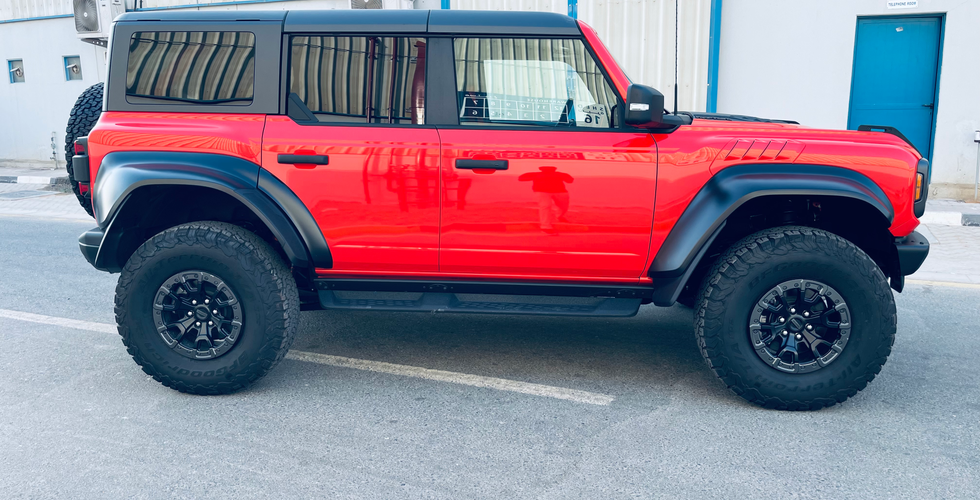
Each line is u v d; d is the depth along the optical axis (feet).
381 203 11.03
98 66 44.42
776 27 31.48
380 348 13.76
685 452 9.46
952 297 17.66
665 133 10.86
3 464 9.11
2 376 12.25
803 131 10.93
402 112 11.09
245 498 8.30
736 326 10.55
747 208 11.57
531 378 12.20
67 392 11.53
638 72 33.06
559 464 9.13
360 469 9.00
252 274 10.80
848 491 8.45
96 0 41.04
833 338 10.66
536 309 11.27
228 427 10.23
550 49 10.96
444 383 11.96
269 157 11.01
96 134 11.19
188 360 11.15
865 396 11.43
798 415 10.69
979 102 30.09
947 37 29.96
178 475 8.84
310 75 11.09
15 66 46.44
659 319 15.84
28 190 39.11
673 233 10.80
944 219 27.37
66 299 17.51
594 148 10.77
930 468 9.02
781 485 8.60
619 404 11.08
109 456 9.34
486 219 10.96
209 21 11.27
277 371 12.50
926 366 12.83
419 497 8.31
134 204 11.16
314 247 11.17
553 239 10.97
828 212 11.74
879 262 11.78
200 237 10.80
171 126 11.12
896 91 31.27
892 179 10.53
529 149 10.80
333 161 10.96
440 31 11.01
